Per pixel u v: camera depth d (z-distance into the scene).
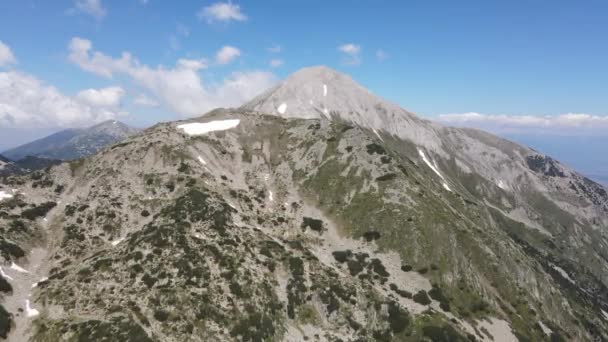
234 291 73.56
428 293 86.25
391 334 74.38
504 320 85.38
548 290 105.75
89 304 67.19
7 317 63.38
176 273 74.62
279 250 89.62
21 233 85.06
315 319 75.06
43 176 110.56
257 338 66.69
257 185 120.50
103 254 81.31
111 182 106.25
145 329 61.84
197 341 62.69
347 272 90.38
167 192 102.81
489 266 97.81
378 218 103.50
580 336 99.12
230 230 90.44
